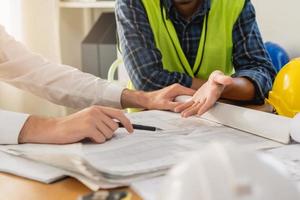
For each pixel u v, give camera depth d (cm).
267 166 28
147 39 120
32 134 64
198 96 86
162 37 125
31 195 46
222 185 26
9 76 97
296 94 91
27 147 61
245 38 126
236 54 127
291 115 91
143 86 113
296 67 94
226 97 94
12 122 65
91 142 62
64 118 66
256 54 124
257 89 102
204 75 128
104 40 200
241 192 26
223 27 126
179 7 124
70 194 46
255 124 69
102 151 57
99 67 201
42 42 198
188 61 128
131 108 94
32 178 50
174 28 126
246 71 112
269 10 167
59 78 95
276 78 99
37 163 55
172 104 88
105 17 213
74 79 95
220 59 128
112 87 95
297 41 163
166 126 74
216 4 126
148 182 47
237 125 73
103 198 37
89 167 47
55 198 45
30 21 193
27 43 193
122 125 69
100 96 94
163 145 61
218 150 28
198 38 126
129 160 53
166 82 111
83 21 239
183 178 28
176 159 52
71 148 58
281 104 94
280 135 65
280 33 167
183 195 27
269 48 146
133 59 116
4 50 96
